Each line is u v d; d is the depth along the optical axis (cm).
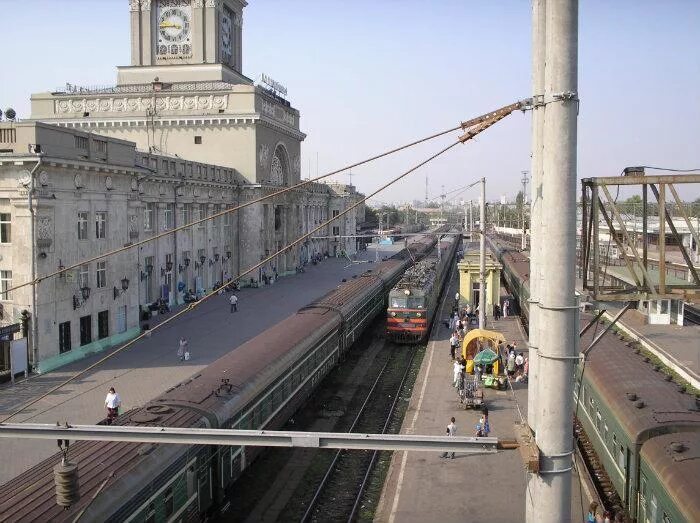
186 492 1426
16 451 2031
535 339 873
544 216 823
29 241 2912
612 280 2514
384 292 4734
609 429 1681
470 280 4512
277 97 6819
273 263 6681
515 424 926
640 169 1062
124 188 3684
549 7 803
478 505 1659
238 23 6856
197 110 5950
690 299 1007
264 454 2023
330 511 1714
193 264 5156
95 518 1064
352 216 11012
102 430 916
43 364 2970
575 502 1647
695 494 1107
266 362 2075
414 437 866
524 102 894
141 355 3353
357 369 3228
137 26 6284
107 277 3534
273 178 6738
